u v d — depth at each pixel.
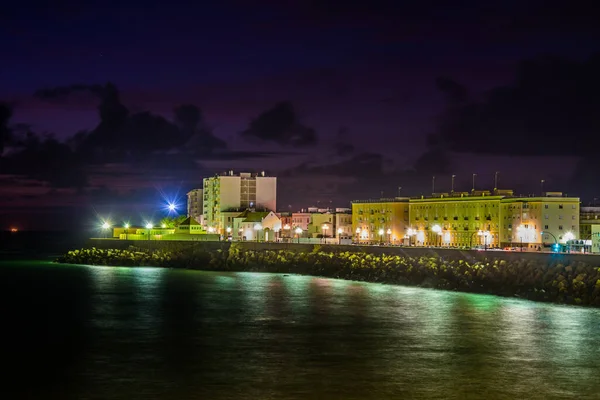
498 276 148.00
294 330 105.88
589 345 94.94
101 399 74.31
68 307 131.75
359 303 132.00
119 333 105.62
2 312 126.69
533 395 74.94
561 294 132.50
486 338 99.31
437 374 81.81
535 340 97.94
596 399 73.88
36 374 83.38
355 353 91.31
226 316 118.56
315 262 197.75
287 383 78.62
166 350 94.06
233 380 79.88
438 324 109.31
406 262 173.62
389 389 76.56
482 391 75.94
